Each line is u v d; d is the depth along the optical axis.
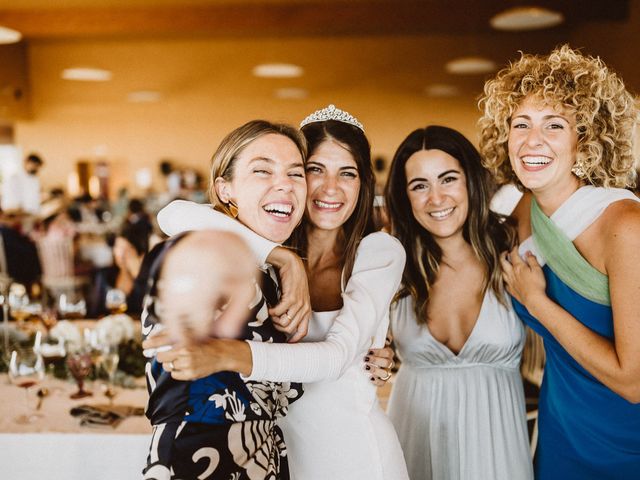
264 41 12.05
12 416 2.16
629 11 7.82
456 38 11.60
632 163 1.69
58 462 2.00
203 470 1.13
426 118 12.02
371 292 1.50
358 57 11.95
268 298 1.36
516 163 1.72
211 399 1.15
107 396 2.27
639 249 1.52
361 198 1.66
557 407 1.80
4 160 12.64
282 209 1.38
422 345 1.95
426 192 1.88
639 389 1.55
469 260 1.96
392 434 1.57
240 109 12.44
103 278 4.11
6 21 9.52
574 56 1.68
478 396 1.89
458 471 1.90
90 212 10.11
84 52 12.35
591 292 1.64
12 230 5.87
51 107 12.59
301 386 1.39
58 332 2.79
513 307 1.91
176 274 1.05
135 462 1.98
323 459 1.49
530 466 1.92
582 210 1.65
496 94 1.78
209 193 1.47
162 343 1.07
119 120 12.61
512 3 8.95
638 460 1.68
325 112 1.65
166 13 9.38
